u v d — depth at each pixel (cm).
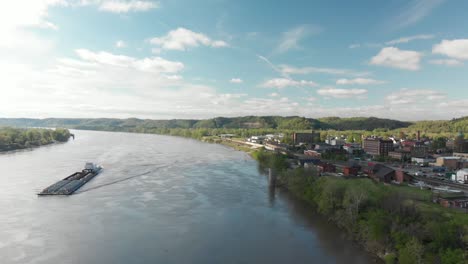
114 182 11612
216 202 9012
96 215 7725
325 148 19738
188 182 11756
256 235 6588
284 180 10662
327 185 7719
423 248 4728
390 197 6400
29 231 6638
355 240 6241
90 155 19762
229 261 5441
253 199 9356
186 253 5722
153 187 10856
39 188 10450
